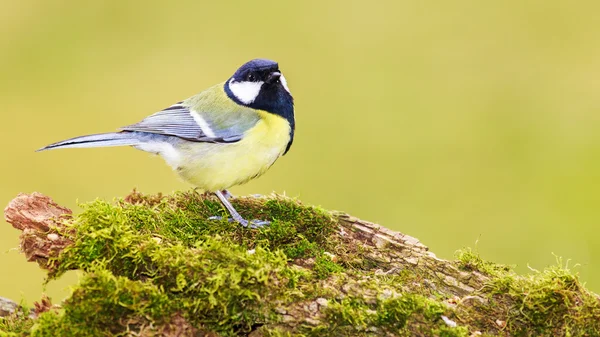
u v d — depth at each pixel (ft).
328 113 57.47
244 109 26.07
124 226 19.97
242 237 22.45
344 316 18.20
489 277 20.76
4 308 19.57
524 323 19.10
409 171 50.24
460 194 48.11
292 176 49.11
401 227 44.65
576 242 42.50
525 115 56.80
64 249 19.36
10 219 20.95
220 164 25.58
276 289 18.48
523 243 43.01
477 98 59.57
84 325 17.44
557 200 46.98
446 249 43.04
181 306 17.94
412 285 20.53
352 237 22.75
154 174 46.65
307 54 64.69
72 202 43.78
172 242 20.92
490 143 53.72
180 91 56.75
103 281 17.61
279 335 18.07
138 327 17.65
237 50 63.21
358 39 67.15
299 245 21.94
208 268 18.39
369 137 53.72
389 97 59.36
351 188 48.16
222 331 18.25
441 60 64.39
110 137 25.90
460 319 19.17
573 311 18.65
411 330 18.34
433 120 56.34
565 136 54.08
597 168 49.62
